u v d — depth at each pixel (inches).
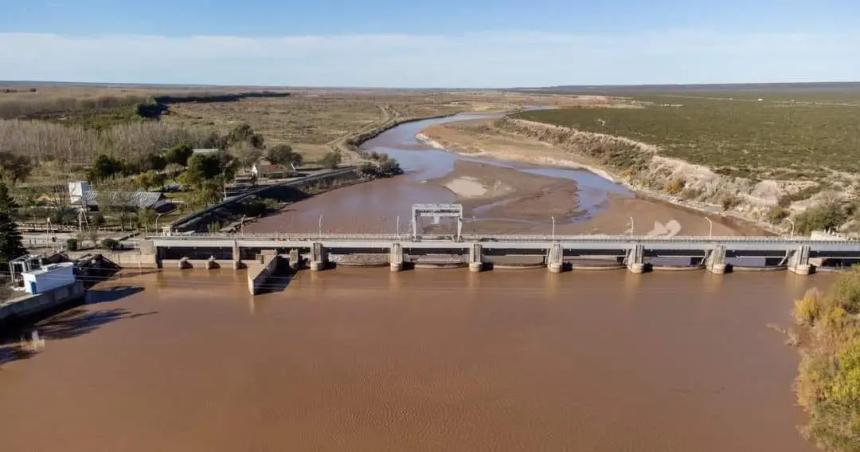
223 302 3191.4
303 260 3828.7
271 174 6146.7
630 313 3024.1
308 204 5428.2
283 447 1909.4
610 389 2262.6
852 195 4638.3
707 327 2849.4
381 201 5526.6
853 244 3673.7
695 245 3693.4
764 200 4911.4
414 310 3058.6
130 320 2945.4
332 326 2849.4
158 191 5113.2
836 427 1918.1
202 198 4712.1
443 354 2541.8
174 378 2348.7
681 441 1945.1
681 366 2445.9
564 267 3774.6
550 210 5137.8
